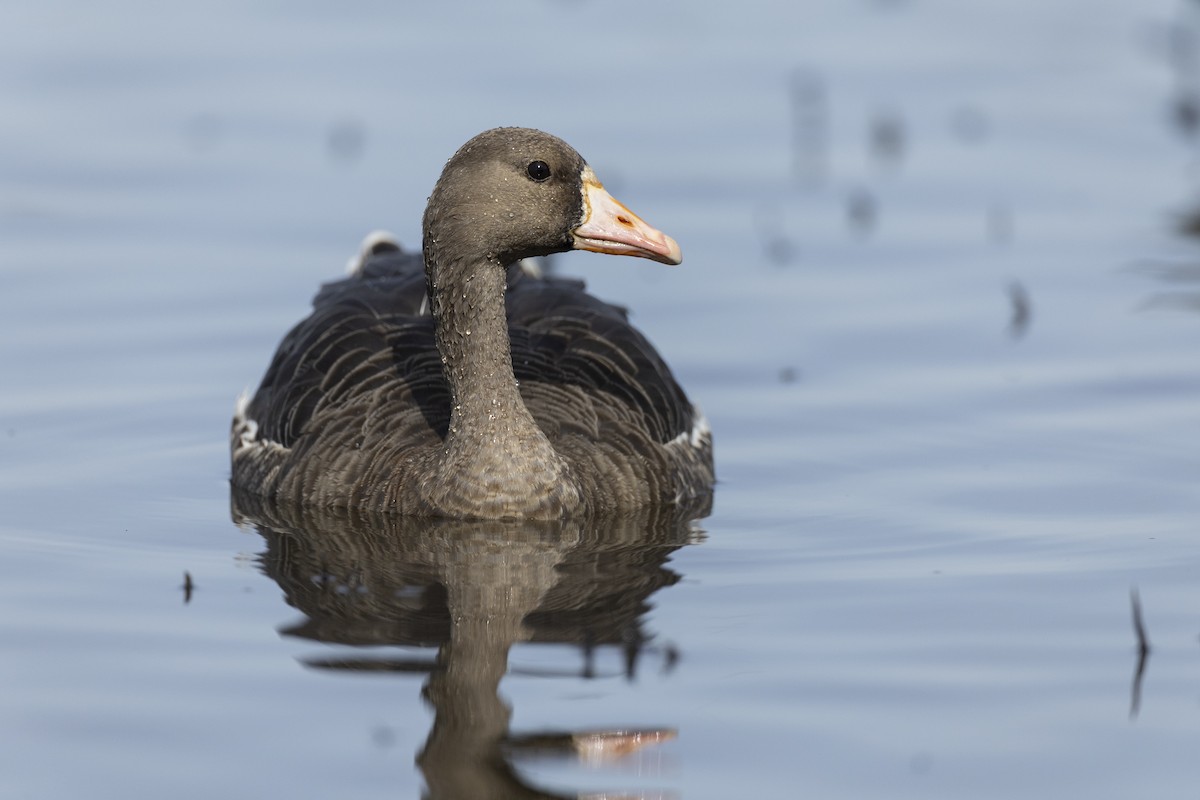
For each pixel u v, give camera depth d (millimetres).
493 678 10648
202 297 18703
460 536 13336
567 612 11773
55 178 21594
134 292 18781
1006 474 14680
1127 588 12125
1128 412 15898
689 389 16828
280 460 14352
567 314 15195
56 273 19141
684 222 20781
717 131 23453
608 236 13430
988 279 19219
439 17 27891
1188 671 10727
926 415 16062
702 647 11125
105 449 15484
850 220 20922
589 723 10070
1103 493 14164
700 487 14508
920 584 12258
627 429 14289
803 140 23281
